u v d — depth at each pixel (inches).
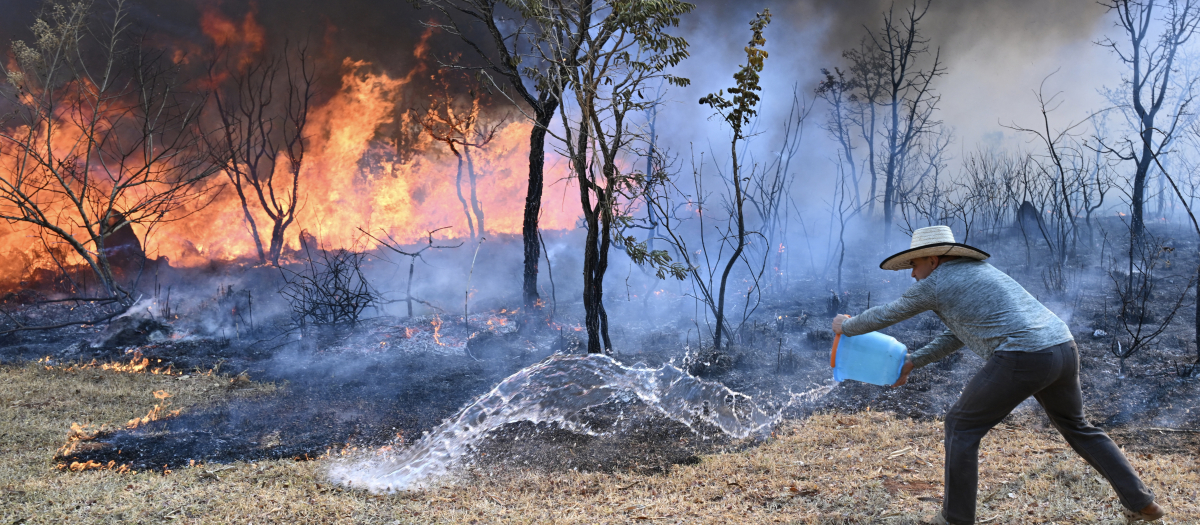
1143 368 257.3
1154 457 176.6
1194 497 144.0
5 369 321.7
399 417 248.8
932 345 147.6
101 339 390.3
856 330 145.2
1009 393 123.0
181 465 199.2
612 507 162.1
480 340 352.8
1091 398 232.8
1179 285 371.2
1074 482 154.9
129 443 215.9
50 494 171.9
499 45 329.1
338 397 278.8
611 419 231.5
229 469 194.7
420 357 342.0
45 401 267.6
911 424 215.8
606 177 284.2
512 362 321.1
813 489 164.6
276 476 189.8
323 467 196.5
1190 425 202.1
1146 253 418.3
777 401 249.1
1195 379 239.1
